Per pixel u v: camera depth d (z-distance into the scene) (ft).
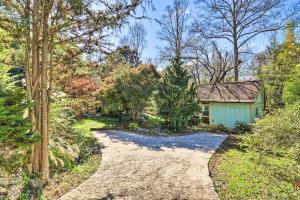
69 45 22.99
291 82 43.52
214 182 20.47
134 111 52.70
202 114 59.36
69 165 24.76
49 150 24.09
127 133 43.75
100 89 49.24
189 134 45.75
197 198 17.39
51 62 21.88
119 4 20.24
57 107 30.22
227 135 45.37
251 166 24.25
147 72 53.62
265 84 67.56
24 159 19.80
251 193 18.01
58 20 20.65
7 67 22.95
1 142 14.52
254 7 75.51
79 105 40.75
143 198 17.33
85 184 19.83
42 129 20.90
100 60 24.67
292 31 74.33
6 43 20.13
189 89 51.31
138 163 25.81
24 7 18.88
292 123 17.61
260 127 20.52
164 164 25.55
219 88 59.98
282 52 70.90
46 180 20.53
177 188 19.13
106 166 24.62
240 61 78.48
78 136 33.55
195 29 82.48
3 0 17.76
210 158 28.22
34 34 19.90
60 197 17.40
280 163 19.88
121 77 50.26
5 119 14.21
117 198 17.29
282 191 16.85
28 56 20.03
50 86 22.03
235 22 78.74
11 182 19.26
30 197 17.49
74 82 39.83
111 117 60.18
